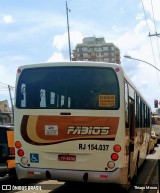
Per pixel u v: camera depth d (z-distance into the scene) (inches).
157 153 817.5
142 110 440.1
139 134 399.9
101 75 278.7
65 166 272.5
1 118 1715.1
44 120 279.9
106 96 274.2
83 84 279.9
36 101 285.4
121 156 266.7
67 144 273.4
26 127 283.7
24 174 281.1
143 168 534.6
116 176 264.8
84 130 271.7
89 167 269.1
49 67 288.0
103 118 271.0
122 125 269.1
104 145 268.4
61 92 281.6
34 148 280.2
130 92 315.6
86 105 274.8
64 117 276.4
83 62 282.8
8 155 336.2
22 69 293.3
